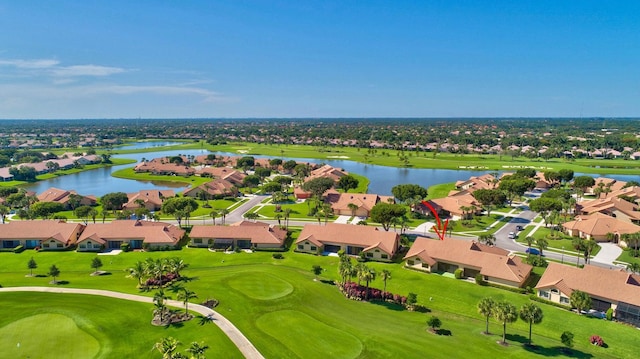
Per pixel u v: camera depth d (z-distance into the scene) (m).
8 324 65.62
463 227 132.88
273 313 71.25
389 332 65.56
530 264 96.12
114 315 68.94
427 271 94.75
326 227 114.44
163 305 69.38
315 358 57.41
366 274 77.50
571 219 140.00
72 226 116.69
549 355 59.19
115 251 109.69
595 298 76.12
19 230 113.31
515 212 153.25
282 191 188.38
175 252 108.69
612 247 111.75
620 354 60.97
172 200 139.38
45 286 82.44
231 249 110.75
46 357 57.03
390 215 117.75
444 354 58.59
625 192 163.62
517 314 64.12
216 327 65.56
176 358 52.28
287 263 101.50
